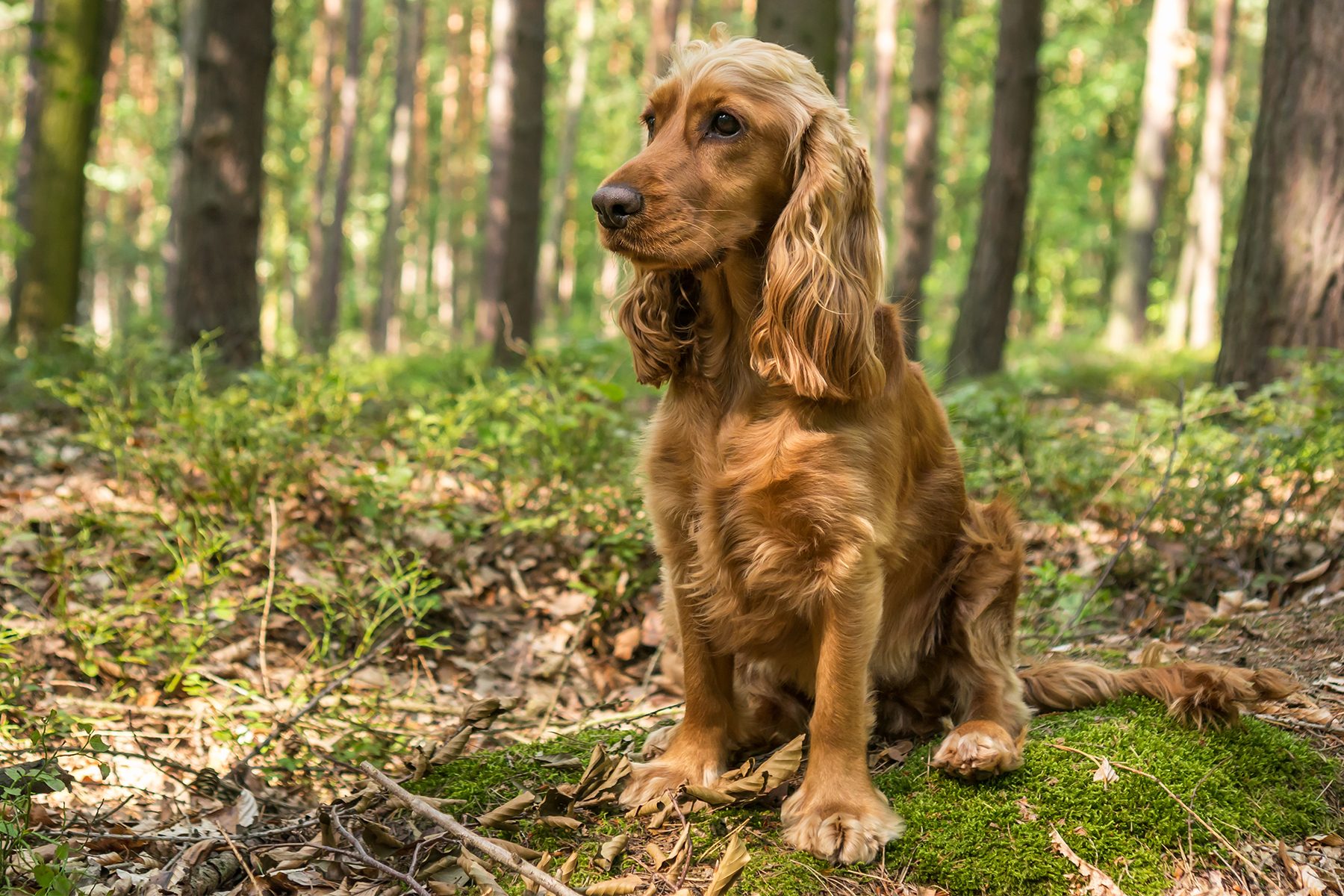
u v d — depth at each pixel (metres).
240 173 8.84
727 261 2.69
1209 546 4.57
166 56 30.84
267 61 8.95
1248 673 2.96
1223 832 2.65
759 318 2.60
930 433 2.99
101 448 4.96
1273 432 4.44
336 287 23.47
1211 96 20.75
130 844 2.73
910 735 3.17
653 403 8.68
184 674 3.64
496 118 20.23
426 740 3.54
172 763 3.05
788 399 2.63
